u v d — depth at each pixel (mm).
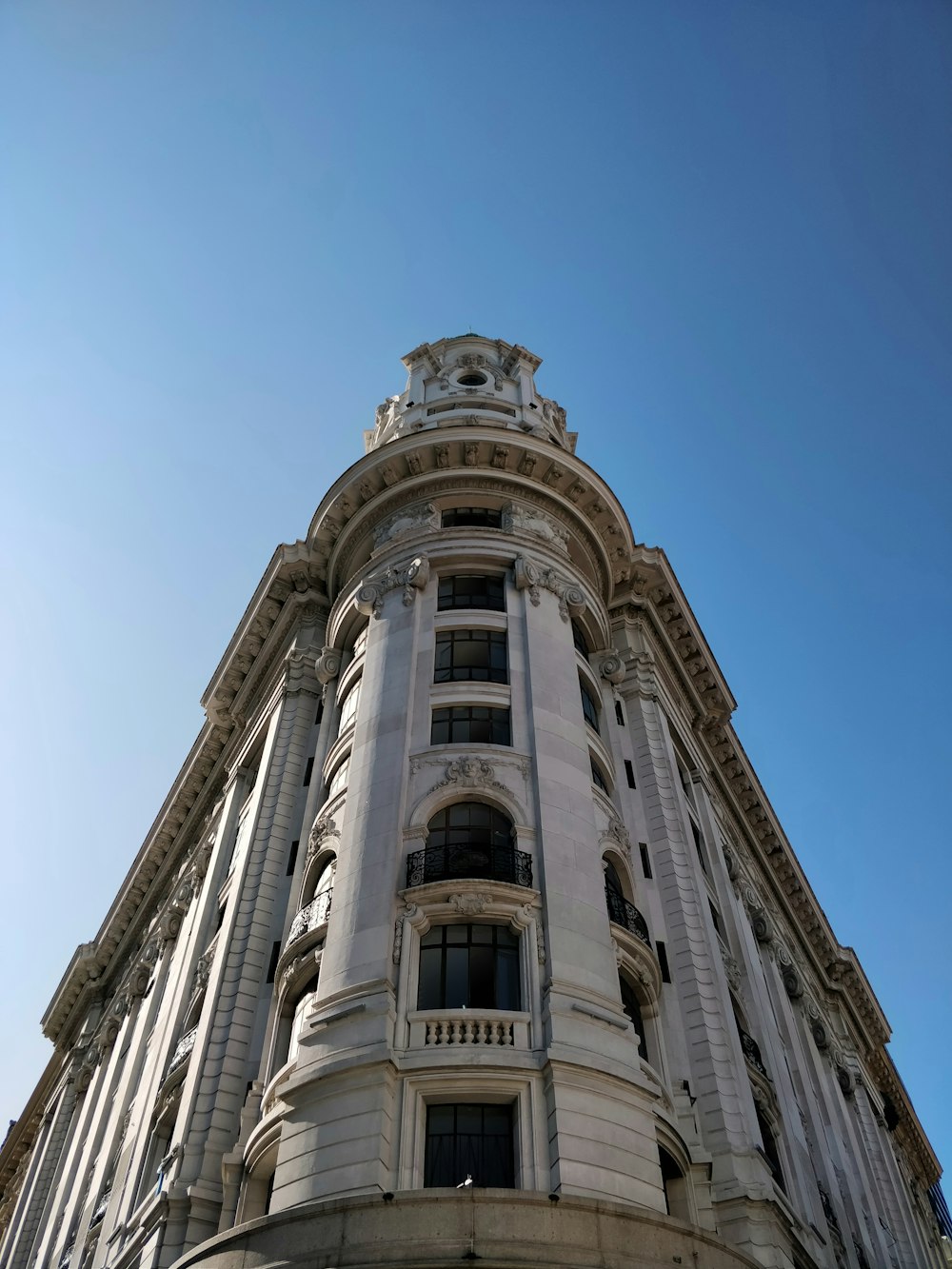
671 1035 26188
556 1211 17250
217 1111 24797
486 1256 16453
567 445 43844
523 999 21844
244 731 44188
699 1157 23250
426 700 28656
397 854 24516
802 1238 25125
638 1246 17391
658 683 37750
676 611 40938
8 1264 46125
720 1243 18609
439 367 44656
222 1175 23297
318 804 30969
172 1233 22672
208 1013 27672
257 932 28953
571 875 24484
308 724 35875
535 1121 19484
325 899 26016
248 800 38750
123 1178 31625
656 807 32125
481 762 26469
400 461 35938
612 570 39281
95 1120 41938
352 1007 21344
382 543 35156
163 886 54406
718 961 28922
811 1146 33781
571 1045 20688
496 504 35688
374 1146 18812
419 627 30828
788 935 51562
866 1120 48281
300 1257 16938
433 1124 19922
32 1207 48125
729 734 45625
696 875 31016
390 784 26219
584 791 27016
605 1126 19703
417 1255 16469
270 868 30703
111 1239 29062
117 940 60656
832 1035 50750
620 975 25594
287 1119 20531
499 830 25594
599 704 33656
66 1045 64438
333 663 35000
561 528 36125
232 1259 17656
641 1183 19375
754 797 48094
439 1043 20734
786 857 51781
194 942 34562
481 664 30141
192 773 49219
